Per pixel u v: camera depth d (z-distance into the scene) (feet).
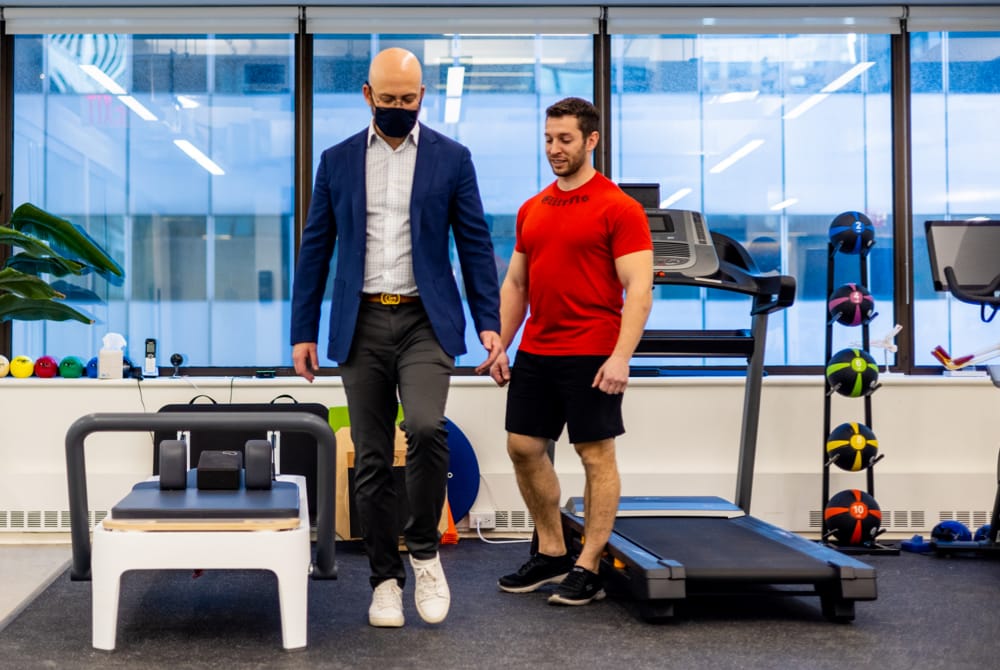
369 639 8.87
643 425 15.64
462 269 9.48
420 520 9.05
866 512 14.05
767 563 9.81
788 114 17.01
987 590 11.43
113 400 15.21
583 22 16.57
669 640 8.98
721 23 16.60
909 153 16.97
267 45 16.71
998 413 15.69
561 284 10.46
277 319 16.71
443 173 9.03
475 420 15.51
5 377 15.48
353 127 16.79
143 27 16.33
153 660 8.14
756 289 12.66
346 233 9.09
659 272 12.65
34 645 8.64
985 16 16.71
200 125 16.70
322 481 8.36
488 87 16.88
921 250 16.97
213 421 7.91
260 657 8.23
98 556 8.29
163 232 16.65
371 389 9.05
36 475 14.88
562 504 15.30
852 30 16.70
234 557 8.27
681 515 12.73
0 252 16.21
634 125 16.94
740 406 15.65
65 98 16.58
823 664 8.22
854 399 15.65
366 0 16.24
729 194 16.97
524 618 9.79
